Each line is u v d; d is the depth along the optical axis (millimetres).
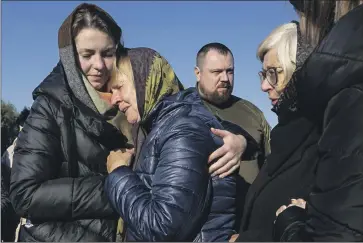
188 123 1581
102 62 1981
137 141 1823
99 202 1880
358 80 1119
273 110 1509
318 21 1313
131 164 1839
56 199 1862
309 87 1195
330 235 1085
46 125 1918
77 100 1960
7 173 2598
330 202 1090
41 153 1895
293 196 1396
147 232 1500
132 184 1603
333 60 1135
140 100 1697
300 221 1242
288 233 1234
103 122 1927
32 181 1872
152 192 1551
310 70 1178
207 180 1564
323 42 1170
